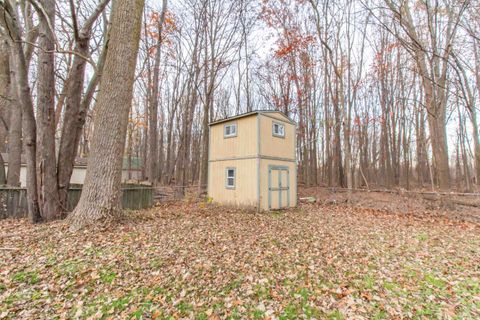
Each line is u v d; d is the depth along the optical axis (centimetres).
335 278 424
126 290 356
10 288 346
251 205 1150
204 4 1742
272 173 1230
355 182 1980
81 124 848
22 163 1828
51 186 759
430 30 1058
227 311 322
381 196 1515
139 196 1154
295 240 639
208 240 598
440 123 1165
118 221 644
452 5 1044
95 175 626
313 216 1026
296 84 2219
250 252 534
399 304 346
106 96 641
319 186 2203
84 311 306
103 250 484
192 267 439
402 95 2083
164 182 2664
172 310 318
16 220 777
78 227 593
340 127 2195
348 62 1953
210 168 1415
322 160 2747
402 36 1509
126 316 299
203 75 2023
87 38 799
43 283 363
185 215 898
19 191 853
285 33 2116
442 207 1117
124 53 650
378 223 885
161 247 521
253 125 1194
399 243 632
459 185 2311
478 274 446
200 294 359
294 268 461
